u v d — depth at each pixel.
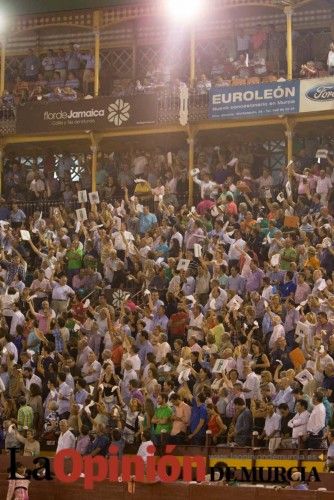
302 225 54.88
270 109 62.59
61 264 57.16
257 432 44.34
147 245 56.34
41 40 74.50
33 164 70.62
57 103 67.25
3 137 68.50
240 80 64.38
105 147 68.88
